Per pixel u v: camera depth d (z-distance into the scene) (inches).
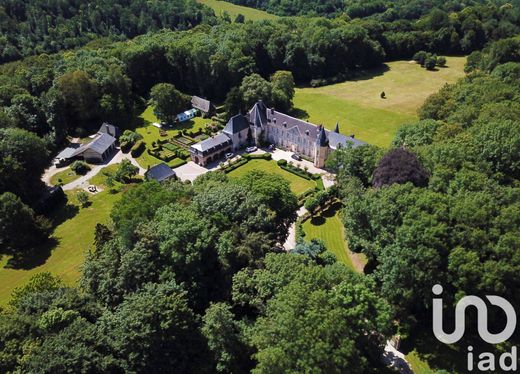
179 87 7652.6
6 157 4468.5
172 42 7578.7
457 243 2783.0
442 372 2401.6
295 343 2128.4
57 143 5836.6
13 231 4001.0
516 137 3656.5
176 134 6112.2
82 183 5118.1
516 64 6033.5
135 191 3567.9
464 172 3304.6
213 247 2851.9
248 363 2479.1
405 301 2802.7
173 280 2554.1
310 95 7583.7
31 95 6156.5
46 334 2317.9
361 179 4247.0
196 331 2455.7
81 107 6151.6
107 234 3390.7
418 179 3383.4
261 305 2581.2
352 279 2608.3
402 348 2824.8
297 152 5629.9
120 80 6540.4
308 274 2471.7
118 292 2709.2
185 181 4800.7
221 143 5506.9
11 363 2174.0
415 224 2792.8
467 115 4571.9
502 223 2787.9
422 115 5693.9
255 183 3521.2
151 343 2281.0
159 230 2817.4
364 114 6771.7
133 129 6363.2
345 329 2206.0
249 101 6289.4
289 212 3518.7
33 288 2893.7
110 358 2231.8
